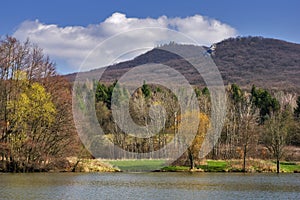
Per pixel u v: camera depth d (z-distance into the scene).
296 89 156.62
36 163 69.06
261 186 52.31
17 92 67.38
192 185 52.41
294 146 96.06
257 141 88.00
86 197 40.84
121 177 61.97
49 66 70.31
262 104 120.94
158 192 45.19
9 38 67.38
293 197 42.88
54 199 38.97
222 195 43.66
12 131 67.06
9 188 45.97
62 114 69.12
